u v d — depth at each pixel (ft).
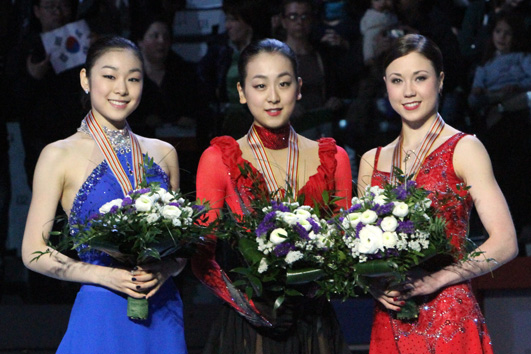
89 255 32.99
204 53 60.23
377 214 29.66
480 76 58.70
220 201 32.55
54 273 32.48
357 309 51.83
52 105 57.41
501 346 45.16
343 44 58.34
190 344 51.08
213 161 32.83
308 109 57.93
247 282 30.09
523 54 58.23
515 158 57.41
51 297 55.16
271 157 33.17
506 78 57.98
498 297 45.32
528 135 57.41
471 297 31.91
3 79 57.31
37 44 57.47
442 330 31.27
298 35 58.08
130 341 32.35
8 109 57.31
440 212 31.09
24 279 55.16
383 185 32.22
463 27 60.59
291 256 28.76
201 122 56.90
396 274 28.86
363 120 57.62
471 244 31.27
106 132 34.04
